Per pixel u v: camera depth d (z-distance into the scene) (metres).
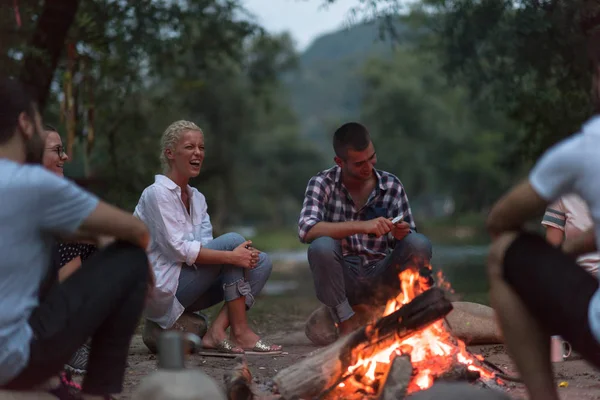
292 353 5.90
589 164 2.81
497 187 57.62
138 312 3.33
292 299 12.77
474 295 10.79
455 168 58.12
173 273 5.77
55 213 3.09
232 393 3.93
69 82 11.79
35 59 9.92
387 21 11.97
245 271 5.96
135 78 14.43
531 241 3.05
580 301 2.86
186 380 2.82
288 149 78.50
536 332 3.07
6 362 2.96
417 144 61.25
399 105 60.69
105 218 3.18
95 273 3.24
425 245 5.54
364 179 5.69
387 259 5.72
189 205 5.98
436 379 4.02
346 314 5.63
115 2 12.23
